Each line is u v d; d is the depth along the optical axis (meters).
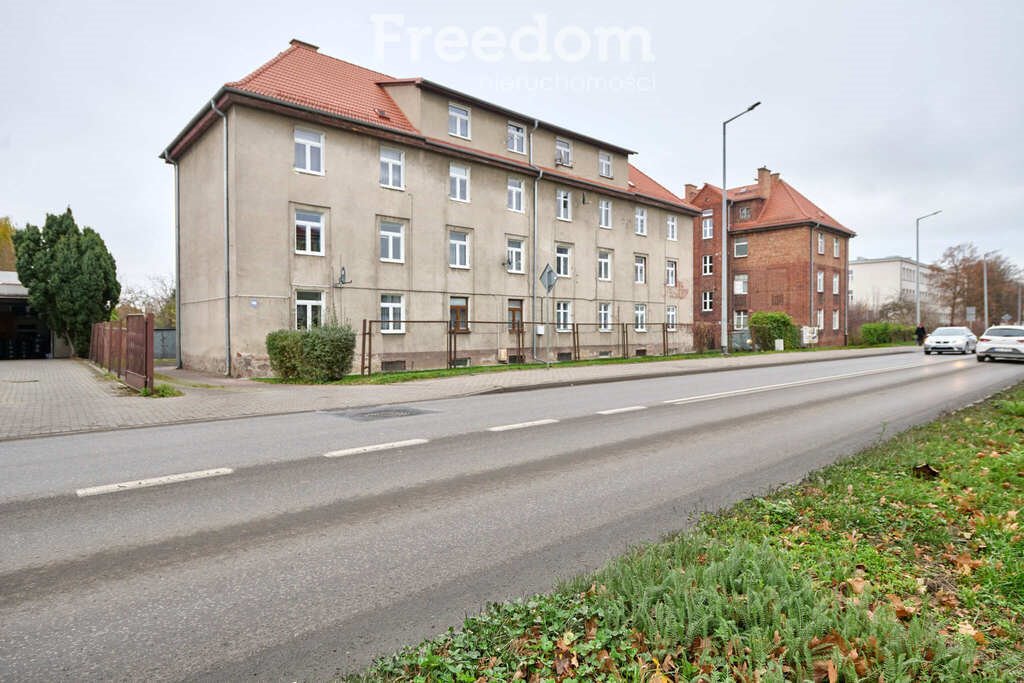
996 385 14.34
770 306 44.97
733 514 4.53
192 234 21.83
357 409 10.77
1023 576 3.15
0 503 5.01
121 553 3.95
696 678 2.35
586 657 2.56
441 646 2.72
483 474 5.96
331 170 20.02
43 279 26.83
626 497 5.18
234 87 17.78
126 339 14.62
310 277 19.48
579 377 16.16
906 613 2.86
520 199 26.41
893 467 5.71
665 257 34.56
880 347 40.56
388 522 4.55
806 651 2.37
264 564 3.77
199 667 2.66
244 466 6.27
